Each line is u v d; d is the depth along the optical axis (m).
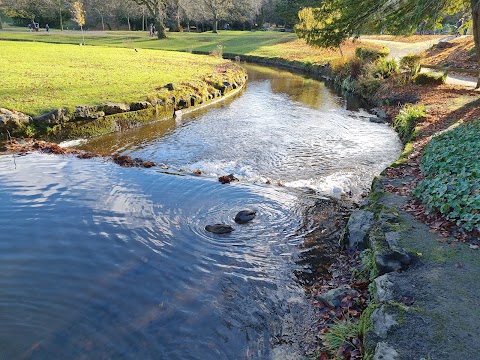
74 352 4.64
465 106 14.95
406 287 4.82
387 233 6.00
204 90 19.42
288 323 5.18
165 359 4.58
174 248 6.82
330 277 6.18
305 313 5.34
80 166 10.39
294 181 10.03
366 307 5.14
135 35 49.38
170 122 15.66
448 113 14.08
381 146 13.01
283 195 9.03
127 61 25.58
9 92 14.82
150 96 16.05
